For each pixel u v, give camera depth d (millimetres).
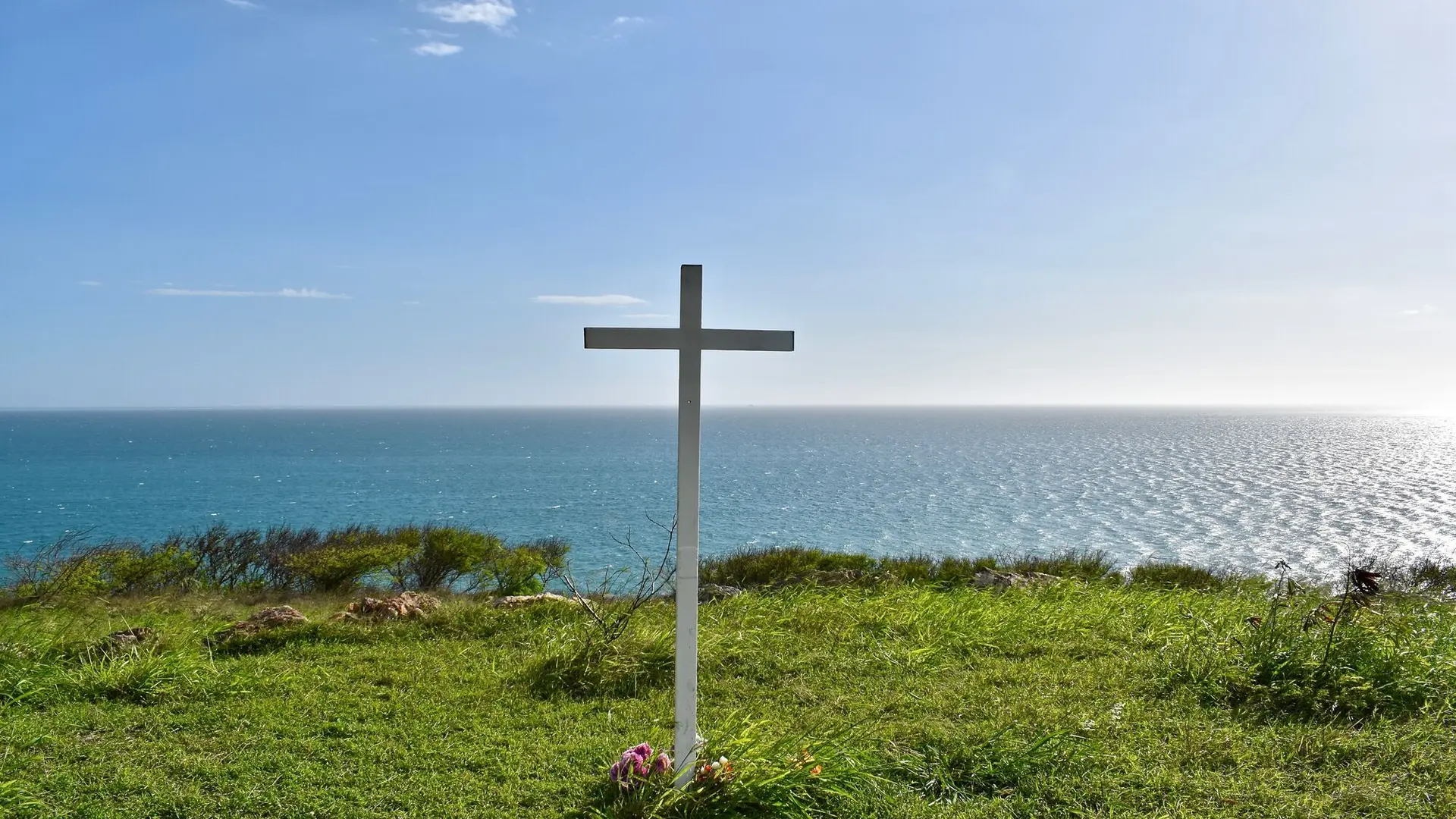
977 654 7801
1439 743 5422
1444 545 39500
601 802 4754
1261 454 116812
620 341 4555
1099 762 5188
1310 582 12203
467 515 50562
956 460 107562
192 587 16344
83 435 195750
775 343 4582
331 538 19359
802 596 10633
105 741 5598
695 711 4688
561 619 9344
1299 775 5059
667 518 48406
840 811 4664
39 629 8586
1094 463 100000
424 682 7039
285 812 4676
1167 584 16297
